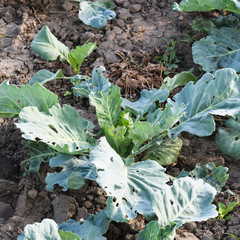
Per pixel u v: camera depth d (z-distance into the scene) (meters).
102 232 1.44
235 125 1.66
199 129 1.53
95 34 2.00
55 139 1.51
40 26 2.02
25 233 1.31
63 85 1.85
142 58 1.93
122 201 1.42
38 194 1.57
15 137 1.71
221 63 1.83
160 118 1.55
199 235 1.52
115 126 1.61
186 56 1.93
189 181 1.44
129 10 2.09
